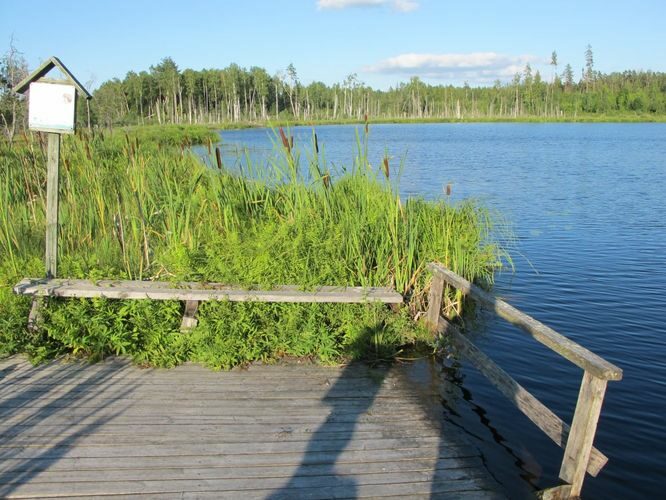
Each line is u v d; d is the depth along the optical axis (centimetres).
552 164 3073
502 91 12888
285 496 349
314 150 766
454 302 754
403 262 688
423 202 942
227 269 602
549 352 682
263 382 512
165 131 2947
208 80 9262
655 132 6806
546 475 422
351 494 356
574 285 956
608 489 423
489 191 2022
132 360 543
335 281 630
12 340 542
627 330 755
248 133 5878
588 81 12612
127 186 798
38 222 785
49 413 435
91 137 1122
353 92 11088
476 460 407
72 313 546
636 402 561
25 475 355
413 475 383
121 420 430
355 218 704
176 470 369
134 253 676
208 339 547
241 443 406
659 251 1182
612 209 1695
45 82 554
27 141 1066
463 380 575
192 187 785
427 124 10838
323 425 441
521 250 1198
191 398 472
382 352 586
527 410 427
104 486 348
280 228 657
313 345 567
